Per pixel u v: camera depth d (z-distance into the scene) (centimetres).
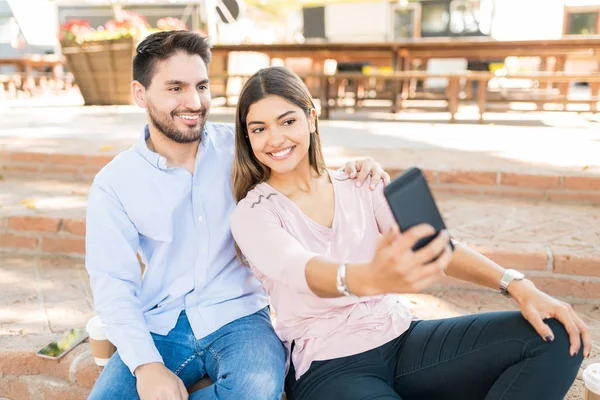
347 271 128
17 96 1002
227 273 186
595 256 254
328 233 165
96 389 166
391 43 648
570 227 295
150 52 172
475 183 354
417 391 161
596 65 1012
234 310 183
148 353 163
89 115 677
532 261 260
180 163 187
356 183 173
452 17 1102
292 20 1570
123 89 796
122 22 770
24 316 248
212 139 191
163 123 177
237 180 177
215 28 1002
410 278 116
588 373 168
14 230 324
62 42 783
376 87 857
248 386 156
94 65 787
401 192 124
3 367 219
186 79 173
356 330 161
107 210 174
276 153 163
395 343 165
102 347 200
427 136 502
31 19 1208
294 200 169
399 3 1123
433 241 116
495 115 723
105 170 177
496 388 146
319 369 159
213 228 183
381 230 177
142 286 185
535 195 346
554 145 440
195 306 182
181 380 162
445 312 248
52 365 215
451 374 155
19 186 390
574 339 142
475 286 268
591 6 1074
